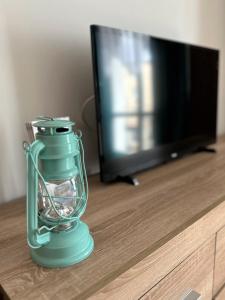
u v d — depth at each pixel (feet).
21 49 2.65
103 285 1.55
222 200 2.57
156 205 2.48
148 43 3.19
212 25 5.17
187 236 2.13
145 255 1.78
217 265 2.67
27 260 1.76
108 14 3.33
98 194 2.77
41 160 1.59
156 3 3.93
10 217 2.39
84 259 1.73
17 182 2.82
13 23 2.56
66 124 1.57
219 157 4.11
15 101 2.68
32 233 1.59
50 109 2.96
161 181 3.10
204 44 5.07
